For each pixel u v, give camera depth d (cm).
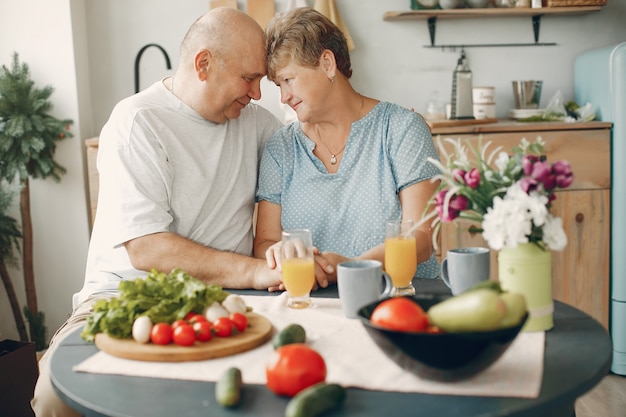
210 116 214
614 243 326
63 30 343
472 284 149
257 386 113
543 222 131
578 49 374
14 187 319
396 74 369
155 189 202
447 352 105
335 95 209
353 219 213
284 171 221
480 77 373
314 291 177
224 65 205
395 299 112
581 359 120
